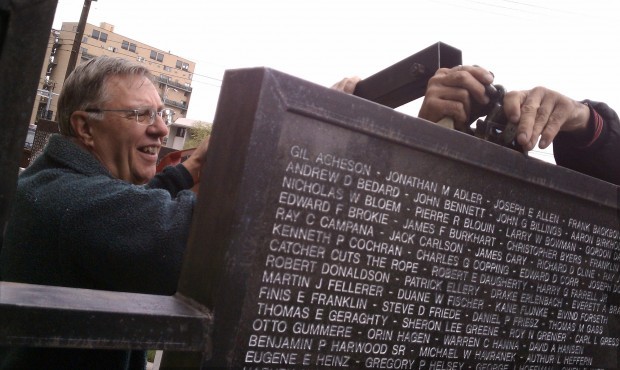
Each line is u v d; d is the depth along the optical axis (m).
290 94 0.89
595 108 1.42
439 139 1.06
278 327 0.92
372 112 0.98
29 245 1.32
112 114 1.63
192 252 0.93
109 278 1.22
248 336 0.89
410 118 1.03
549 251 1.27
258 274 0.89
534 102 1.21
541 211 1.25
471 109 1.22
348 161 0.97
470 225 1.14
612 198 1.37
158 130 1.72
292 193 0.92
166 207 1.21
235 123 0.90
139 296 0.89
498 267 1.19
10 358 1.27
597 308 1.40
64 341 0.75
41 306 0.73
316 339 0.96
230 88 0.93
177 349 0.83
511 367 1.24
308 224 0.94
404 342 1.07
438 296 1.10
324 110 0.93
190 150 2.51
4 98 0.74
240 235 0.87
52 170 1.44
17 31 0.74
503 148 1.16
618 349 1.47
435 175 1.08
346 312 0.99
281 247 0.91
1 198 0.75
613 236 1.41
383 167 1.01
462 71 1.16
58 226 1.26
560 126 1.28
